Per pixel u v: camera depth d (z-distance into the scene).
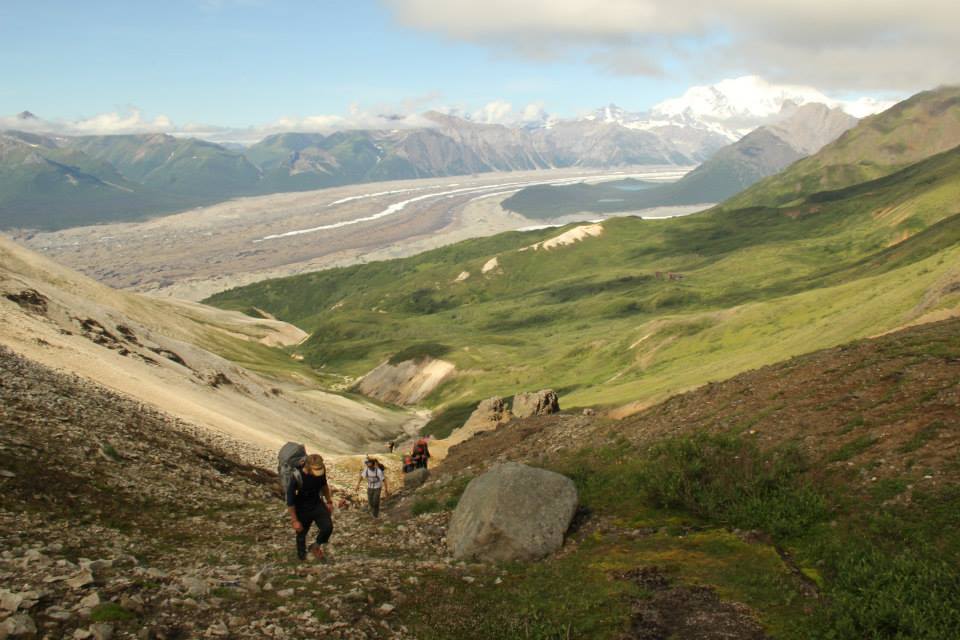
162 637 8.57
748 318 107.94
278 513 21.86
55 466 18.81
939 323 25.70
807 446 16.73
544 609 11.55
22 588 9.23
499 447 33.78
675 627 10.45
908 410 16.36
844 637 9.64
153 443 27.64
